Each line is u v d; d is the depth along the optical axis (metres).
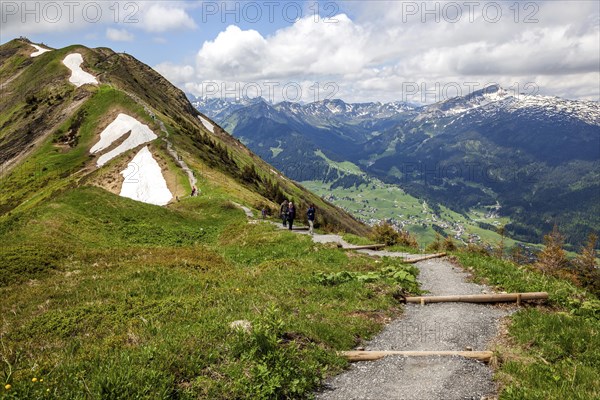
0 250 24.14
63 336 12.87
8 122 131.62
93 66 159.75
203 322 12.52
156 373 8.52
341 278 19.00
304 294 16.59
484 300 17.39
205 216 48.50
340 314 14.56
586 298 18.41
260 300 14.82
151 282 18.42
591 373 10.32
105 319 13.78
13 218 35.19
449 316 15.34
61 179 86.94
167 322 12.75
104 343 10.74
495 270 22.28
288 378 9.41
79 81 142.88
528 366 10.70
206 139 121.62
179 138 98.38
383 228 44.62
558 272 38.88
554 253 41.94
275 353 9.81
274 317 11.23
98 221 38.34
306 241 31.53
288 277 19.36
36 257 23.41
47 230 32.28
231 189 65.56
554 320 14.12
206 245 36.94
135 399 7.88
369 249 31.22
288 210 40.66
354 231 151.75
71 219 36.34
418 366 10.84
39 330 13.28
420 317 15.35
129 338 11.08
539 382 9.77
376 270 21.92
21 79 160.50
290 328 11.73
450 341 12.88
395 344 12.69
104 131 107.25
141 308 14.66
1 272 21.22
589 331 13.21
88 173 82.88
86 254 25.23
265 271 20.95
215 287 17.78
